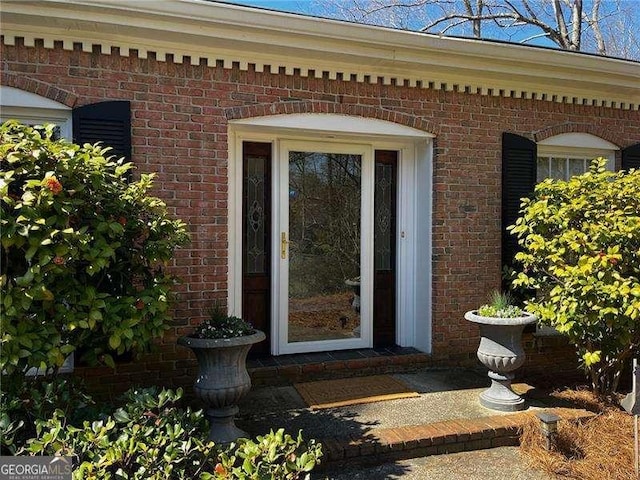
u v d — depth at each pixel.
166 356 4.08
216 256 4.22
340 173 5.12
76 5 3.54
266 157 4.85
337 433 3.42
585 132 5.50
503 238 5.12
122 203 2.96
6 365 2.50
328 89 4.50
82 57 3.80
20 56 3.65
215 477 2.24
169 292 3.21
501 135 5.12
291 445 2.54
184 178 4.11
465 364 5.03
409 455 3.36
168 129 4.05
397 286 5.32
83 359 2.99
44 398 2.67
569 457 3.39
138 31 3.81
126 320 2.80
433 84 4.83
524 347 5.21
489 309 4.04
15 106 3.68
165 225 3.19
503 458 3.38
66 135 3.92
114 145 3.86
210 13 3.80
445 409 3.88
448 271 4.96
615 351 4.10
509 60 4.80
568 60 4.99
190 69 4.09
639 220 3.88
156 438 2.44
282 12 3.98
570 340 4.18
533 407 3.98
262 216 4.87
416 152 5.20
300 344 4.99
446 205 4.94
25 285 2.48
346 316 5.18
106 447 2.29
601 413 3.90
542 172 5.61
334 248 5.12
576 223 4.25
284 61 4.32
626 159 5.68
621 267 3.99
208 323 3.46
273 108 4.32
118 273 3.09
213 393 3.15
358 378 4.63
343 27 4.16
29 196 2.44
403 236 5.28
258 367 4.45
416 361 4.89
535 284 4.32
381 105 4.68
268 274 4.89
